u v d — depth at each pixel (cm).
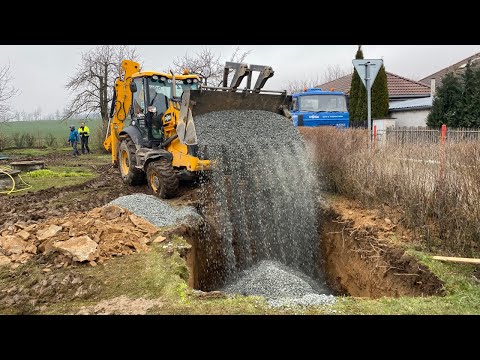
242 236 721
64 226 589
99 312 392
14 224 659
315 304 390
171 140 824
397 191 631
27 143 2759
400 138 813
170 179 800
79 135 2412
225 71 812
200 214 719
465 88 1282
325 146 826
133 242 554
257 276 610
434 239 536
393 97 2328
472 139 689
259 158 740
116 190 1009
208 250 678
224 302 399
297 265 704
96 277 468
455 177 544
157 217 651
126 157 1045
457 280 431
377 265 542
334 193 792
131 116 986
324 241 711
